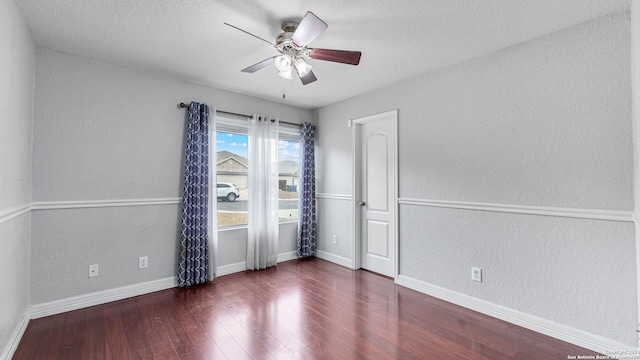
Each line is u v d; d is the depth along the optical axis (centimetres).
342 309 274
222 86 359
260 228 397
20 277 220
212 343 216
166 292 313
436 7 198
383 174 378
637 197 177
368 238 396
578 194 217
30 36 234
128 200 299
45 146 255
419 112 319
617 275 201
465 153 281
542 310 233
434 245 305
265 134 402
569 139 221
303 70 226
